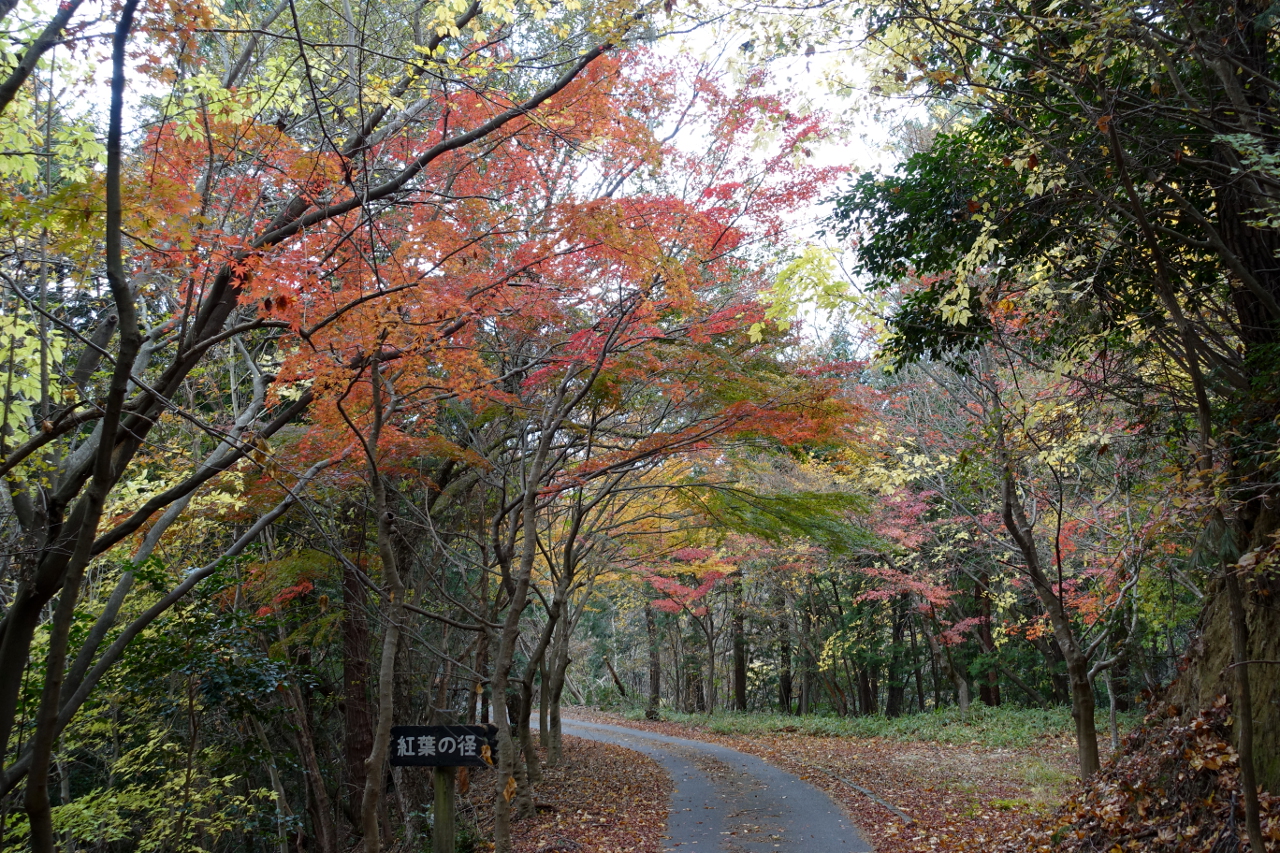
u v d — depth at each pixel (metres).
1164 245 7.19
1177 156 6.06
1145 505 9.78
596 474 9.62
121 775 12.55
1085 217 6.89
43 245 6.23
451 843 7.51
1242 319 6.72
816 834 10.44
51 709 4.58
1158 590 10.34
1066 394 9.09
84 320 10.16
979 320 8.40
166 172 6.32
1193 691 7.38
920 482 17.28
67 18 4.78
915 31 6.34
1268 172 4.59
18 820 9.51
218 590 10.05
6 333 6.23
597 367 8.24
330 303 6.24
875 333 10.73
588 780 15.75
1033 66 6.49
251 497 9.74
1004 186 7.30
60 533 6.12
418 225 7.25
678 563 19.36
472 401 9.40
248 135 6.62
